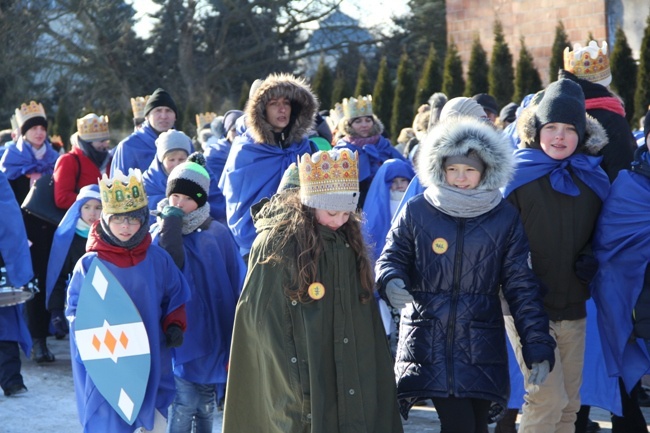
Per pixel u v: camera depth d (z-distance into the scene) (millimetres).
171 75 31703
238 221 7227
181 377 6113
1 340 7926
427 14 30531
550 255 5504
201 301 6191
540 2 16938
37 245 9383
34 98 30031
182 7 31656
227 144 9055
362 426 4512
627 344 5551
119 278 5562
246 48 31766
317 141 8070
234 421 4621
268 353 4500
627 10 16172
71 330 5680
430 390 4887
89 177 9438
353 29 31672
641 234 5441
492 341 4934
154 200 7953
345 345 4547
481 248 4934
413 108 16750
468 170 4922
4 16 29797
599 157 5676
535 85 15180
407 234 5031
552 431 5457
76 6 30625
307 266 4496
